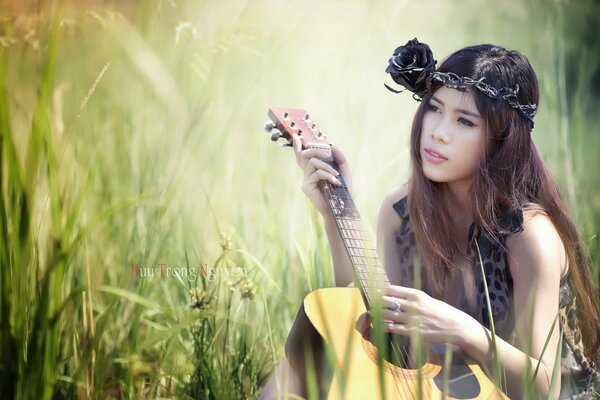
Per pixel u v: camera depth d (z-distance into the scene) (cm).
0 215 204
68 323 255
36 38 291
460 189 237
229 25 378
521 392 213
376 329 169
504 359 211
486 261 228
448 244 236
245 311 274
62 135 282
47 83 206
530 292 221
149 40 361
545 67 444
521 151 230
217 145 362
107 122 340
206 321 261
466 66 227
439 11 528
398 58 236
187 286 290
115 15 353
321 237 279
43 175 242
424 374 206
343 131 379
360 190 324
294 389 224
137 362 252
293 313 293
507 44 516
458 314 212
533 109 231
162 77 353
